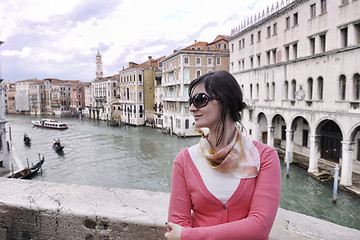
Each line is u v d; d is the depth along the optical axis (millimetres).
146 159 29141
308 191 17484
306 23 21031
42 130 55281
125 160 28859
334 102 18094
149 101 59625
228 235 1047
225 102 1162
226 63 42500
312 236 1889
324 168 21062
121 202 2463
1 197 2545
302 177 19984
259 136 28859
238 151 1166
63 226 2320
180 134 41500
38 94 99125
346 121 16938
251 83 29688
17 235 2455
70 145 37812
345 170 16984
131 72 60156
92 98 84875
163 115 50938
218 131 1206
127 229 2156
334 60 18047
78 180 22672
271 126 26078
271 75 25719
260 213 1080
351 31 16812
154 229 2104
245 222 1069
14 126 63781
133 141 39875
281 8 23828
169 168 25688
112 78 73938
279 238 1857
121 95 66688
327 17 18844
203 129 1289
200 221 1251
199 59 41469
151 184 21594
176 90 43469
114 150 33938
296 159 23969
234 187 1163
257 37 28516
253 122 29141
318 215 14656
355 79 16547
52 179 22953
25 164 27953
